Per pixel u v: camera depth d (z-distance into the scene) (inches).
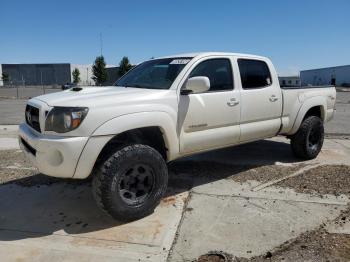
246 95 213.9
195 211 174.7
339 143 339.9
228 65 210.5
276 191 201.3
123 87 197.9
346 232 153.2
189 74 189.0
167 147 178.9
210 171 240.4
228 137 207.0
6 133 405.4
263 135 233.5
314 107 271.6
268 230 155.6
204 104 190.9
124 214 159.6
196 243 145.5
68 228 159.9
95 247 143.5
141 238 149.6
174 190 204.2
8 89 1983.3
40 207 183.6
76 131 149.8
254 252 138.9
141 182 165.9
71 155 148.6
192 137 188.4
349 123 494.9
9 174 237.1
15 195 200.4
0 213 176.9
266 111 228.1
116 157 155.5
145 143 177.3
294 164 257.1
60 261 134.0
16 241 148.9
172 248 142.0
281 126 242.5
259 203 184.2
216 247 142.4
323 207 178.9
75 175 152.4
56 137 151.4
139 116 163.0
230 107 204.4
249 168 247.0
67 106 151.9
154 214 171.9
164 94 176.2
